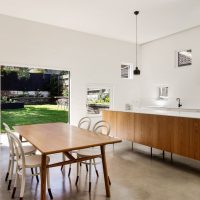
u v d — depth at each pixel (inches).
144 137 169.6
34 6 172.1
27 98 256.5
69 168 132.3
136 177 124.4
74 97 233.9
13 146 107.8
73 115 233.3
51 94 252.1
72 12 182.9
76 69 234.4
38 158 105.1
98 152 117.6
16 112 250.8
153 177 124.4
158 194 103.2
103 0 159.6
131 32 236.4
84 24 212.5
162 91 263.9
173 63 243.0
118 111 199.0
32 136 108.3
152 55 271.6
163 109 250.4
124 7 170.2
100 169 138.8
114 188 109.9
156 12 179.5
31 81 256.1
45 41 214.4
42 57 213.2
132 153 177.3
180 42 234.4
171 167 141.9
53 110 251.0
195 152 130.2
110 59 259.6
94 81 247.6
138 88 287.0
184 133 137.0
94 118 247.6
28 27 204.8
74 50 232.5
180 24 209.2
